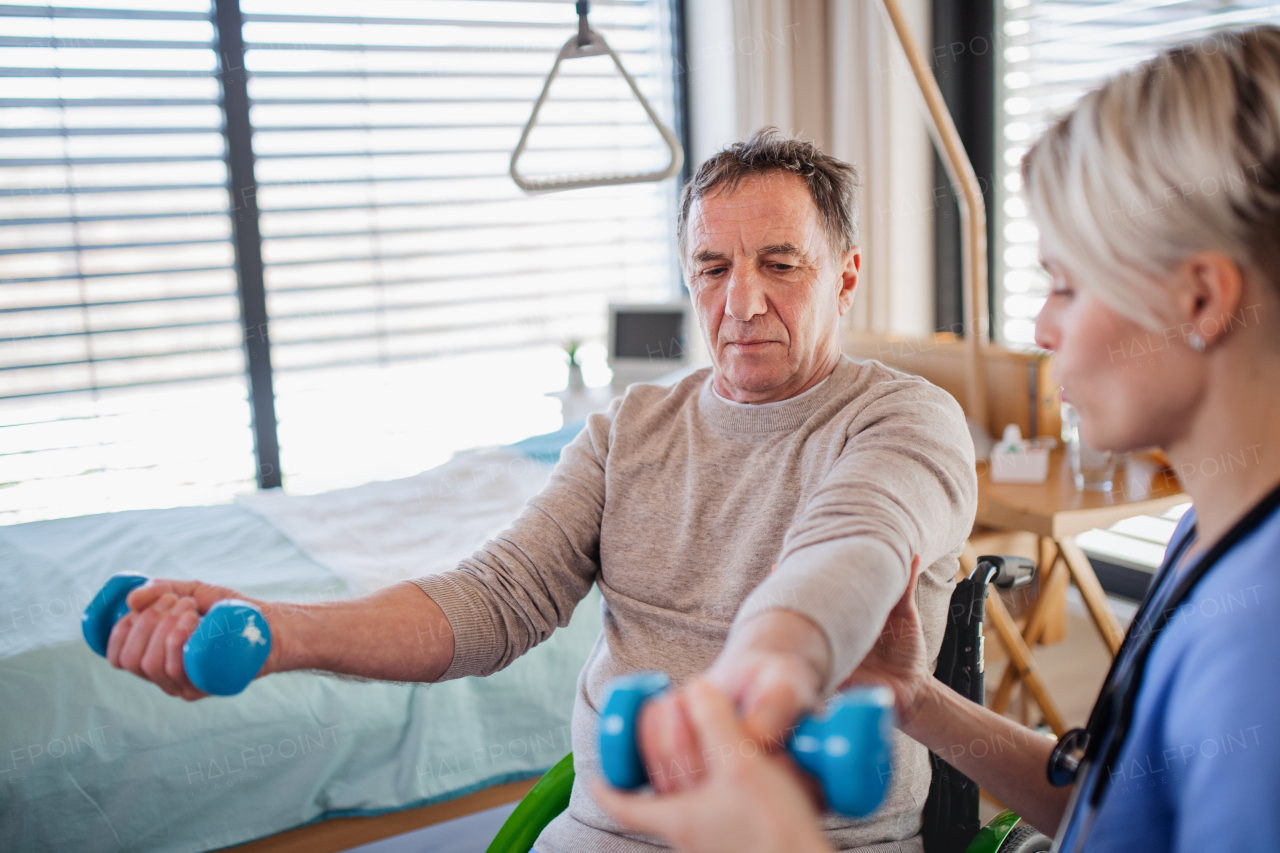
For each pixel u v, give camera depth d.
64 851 1.43
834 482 0.86
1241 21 2.48
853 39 3.32
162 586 0.84
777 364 1.08
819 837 0.41
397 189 3.41
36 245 2.93
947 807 1.04
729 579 1.05
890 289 3.37
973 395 2.26
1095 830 0.56
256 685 1.54
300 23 3.19
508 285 3.64
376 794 1.60
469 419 3.60
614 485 1.16
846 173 1.13
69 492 3.06
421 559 1.96
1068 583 2.73
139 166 3.03
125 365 3.08
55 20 2.87
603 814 1.06
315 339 3.35
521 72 3.57
